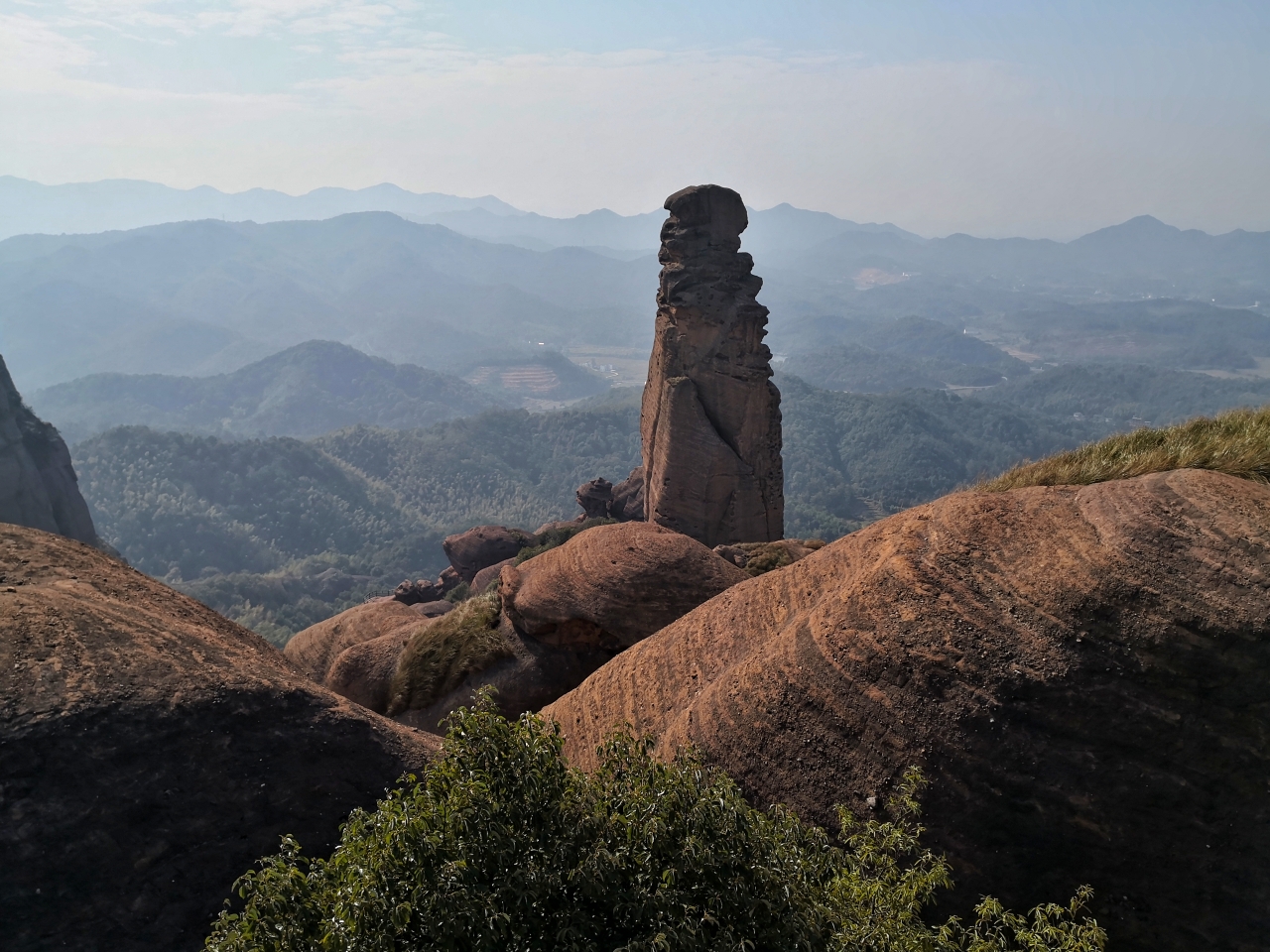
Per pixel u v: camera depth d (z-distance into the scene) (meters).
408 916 5.16
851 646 8.35
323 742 8.51
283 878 5.63
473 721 6.20
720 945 5.25
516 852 5.60
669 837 5.78
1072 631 7.37
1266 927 6.48
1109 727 7.03
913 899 6.34
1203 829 6.70
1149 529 7.64
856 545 10.30
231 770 7.92
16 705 7.30
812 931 5.52
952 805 7.33
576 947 5.23
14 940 6.72
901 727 7.72
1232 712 6.75
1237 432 10.40
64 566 9.61
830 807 7.88
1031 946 5.89
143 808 7.40
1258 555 7.08
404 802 5.86
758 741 8.62
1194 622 6.96
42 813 7.03
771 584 11.21
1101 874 6.92
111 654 8.12
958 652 7.70
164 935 7.14
